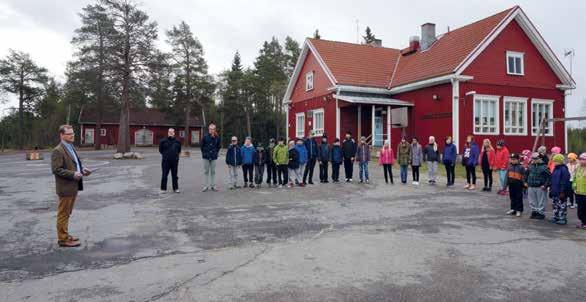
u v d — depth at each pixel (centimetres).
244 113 5897
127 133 3186
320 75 2753
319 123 2791
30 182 1445
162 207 936
